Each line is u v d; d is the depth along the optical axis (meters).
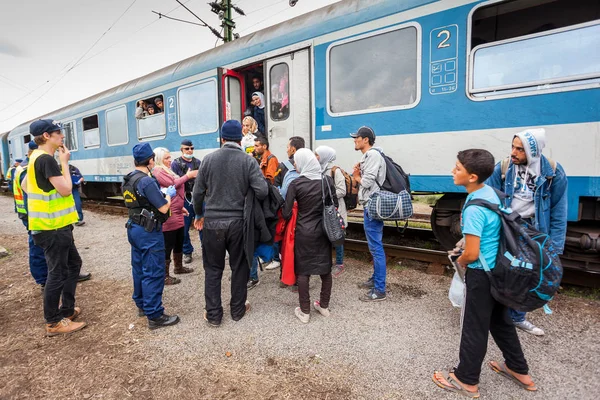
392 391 2.06
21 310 3.32
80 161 10.27
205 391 2.12
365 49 4.06
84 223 7.64
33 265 3.52
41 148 2.73
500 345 2.05
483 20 4.03
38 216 2.63
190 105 6.25
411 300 3.24
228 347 2.58
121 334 2.82
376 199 2.99
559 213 2.44
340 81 4.29
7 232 7.15
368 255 4.57
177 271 4.14
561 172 2.41
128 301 3.46
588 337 2.52
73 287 3.05
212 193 2.81
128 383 2.21
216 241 2.78
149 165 2.96
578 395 1.97
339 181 3.63
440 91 3.57
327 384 2.14
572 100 2.96
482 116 3.37
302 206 2.84
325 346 2.55
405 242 5.06
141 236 2.77
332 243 2.79
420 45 3.65
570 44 2.97
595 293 3.25
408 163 3.84
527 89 3.17
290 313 3.08
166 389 2.15
